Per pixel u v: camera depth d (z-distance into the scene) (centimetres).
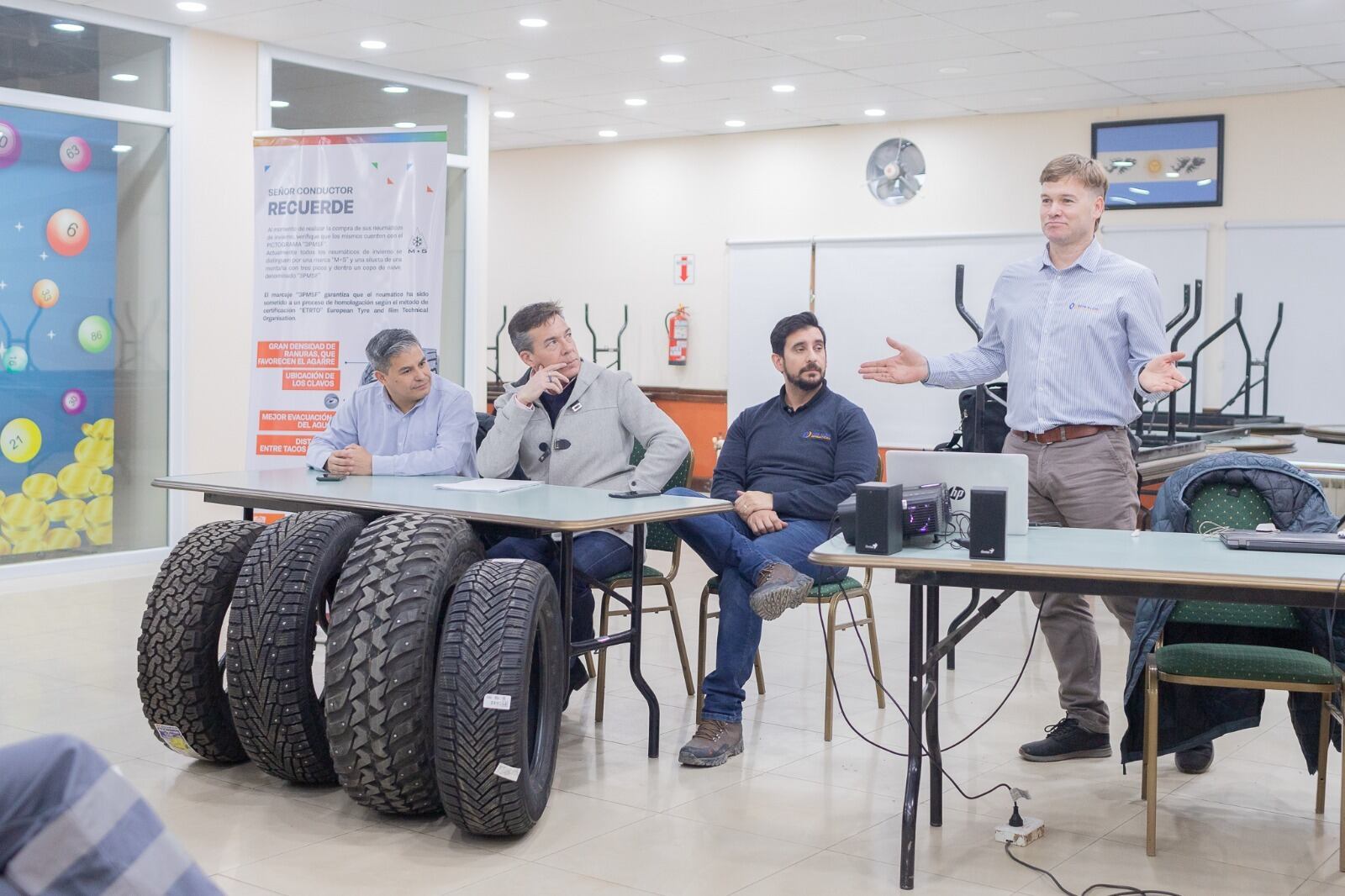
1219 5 658
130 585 645
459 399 435
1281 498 328
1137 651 311
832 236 1025
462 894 266
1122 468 352
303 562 320
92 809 98
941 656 306
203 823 307
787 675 471
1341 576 248
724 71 830
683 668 444
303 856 287
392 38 748
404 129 509
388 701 288
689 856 290
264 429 523
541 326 412
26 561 677
